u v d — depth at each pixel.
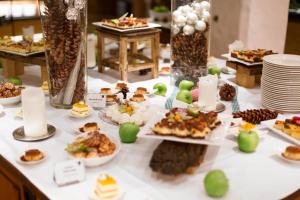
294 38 3.41
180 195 1.04
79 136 1.30
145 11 5.13
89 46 2.26
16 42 2.09
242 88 1.96
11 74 2.13
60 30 1.53
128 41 1.96
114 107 1.55
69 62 1.59
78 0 1.51
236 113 1.52
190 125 1.17
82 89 1.67
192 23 1.84
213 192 1.02
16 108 1.67
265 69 1.63
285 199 1.04
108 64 2.13
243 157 1.25
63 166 1.09
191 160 1.10
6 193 1.31
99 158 1.15
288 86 1.57
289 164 1.21
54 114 1.60
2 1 3.11
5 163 1.24
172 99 1.76
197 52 1.88
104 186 1.00
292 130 1.36
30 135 1.37
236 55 2.00
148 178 1.12
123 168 1.17
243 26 3.04
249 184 1.10
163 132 1.17
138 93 1.77
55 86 1.64
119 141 1.29
